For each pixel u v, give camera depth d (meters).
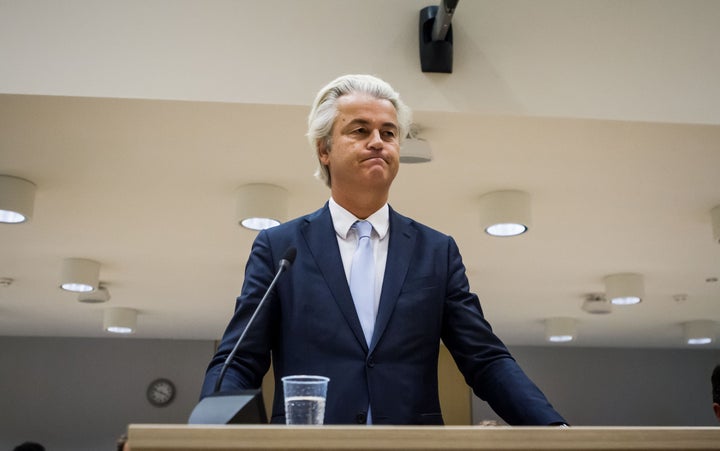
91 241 5.55
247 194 4.30
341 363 1.46
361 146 1.60
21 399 10.05
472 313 1.59
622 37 3.27
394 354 1.48
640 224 5.11
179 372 10.29
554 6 3.28
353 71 3.10
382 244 1.64
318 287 1.54
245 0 3.15
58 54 3.01
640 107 3.21
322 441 0.93
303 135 3.62
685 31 3.30
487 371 1.49
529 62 3.21
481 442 0.96
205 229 5.25
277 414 1.45
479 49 3.19
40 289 7.16
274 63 3.10
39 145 3.78
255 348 1.47
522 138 3.65
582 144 3.73
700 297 7.52
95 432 10.01
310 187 4.36
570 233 5.34
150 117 3.41
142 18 3.09
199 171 4.14
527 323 9.02
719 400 2.86
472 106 3.12
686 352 11.28
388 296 1.54
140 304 7.84
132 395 10.18
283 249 1.59
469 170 4.11
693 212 4.84
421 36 3.13
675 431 1.01
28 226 5.19
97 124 3.51
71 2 3.07
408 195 4.52
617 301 6.66
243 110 3.28
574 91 3.18
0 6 3.03
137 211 4.86
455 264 1.66
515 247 5.71
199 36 3.09
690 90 3.25
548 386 10.90
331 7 3.17
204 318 8.66
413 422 1.44
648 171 4.11
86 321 9.03
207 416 1.10
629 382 11.03
